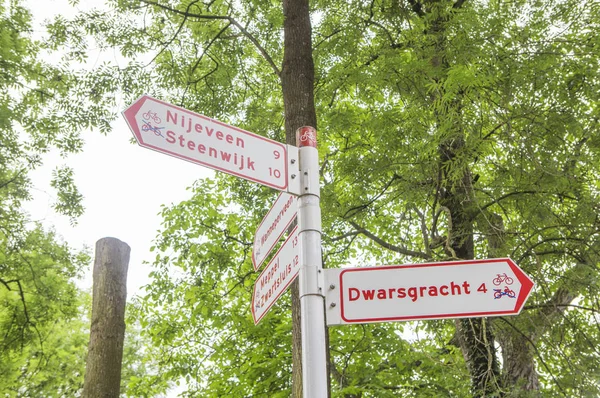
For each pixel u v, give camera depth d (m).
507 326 8.29
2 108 13.38
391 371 10.48
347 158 8.87
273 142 2.75
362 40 8.81
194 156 2.62
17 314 15.91
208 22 10.98
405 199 8.18
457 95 6.73
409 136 7.52
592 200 7.55
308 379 2.36
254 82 11.96
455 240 8.52
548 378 8.77
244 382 10.95
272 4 11.27
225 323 11.86
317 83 9.61
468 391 7.59
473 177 9.04
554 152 7.36
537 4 8.17
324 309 2.62
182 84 10.73
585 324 7.81
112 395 5.02
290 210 2.81
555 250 7.85
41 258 15.99
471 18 7.19
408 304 2.67
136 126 2.53
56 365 19.98
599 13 8.02
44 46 11.23
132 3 9.95
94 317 5.20
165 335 11.96
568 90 7.70
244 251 12.46
